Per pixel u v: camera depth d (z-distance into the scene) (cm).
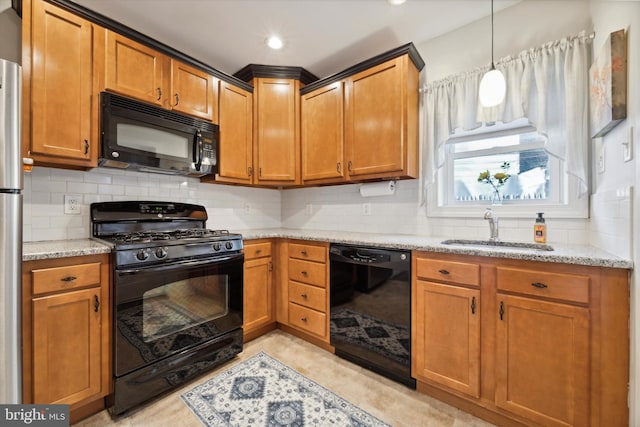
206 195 255
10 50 158
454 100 200
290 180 252
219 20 193
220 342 191
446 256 152
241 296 206
